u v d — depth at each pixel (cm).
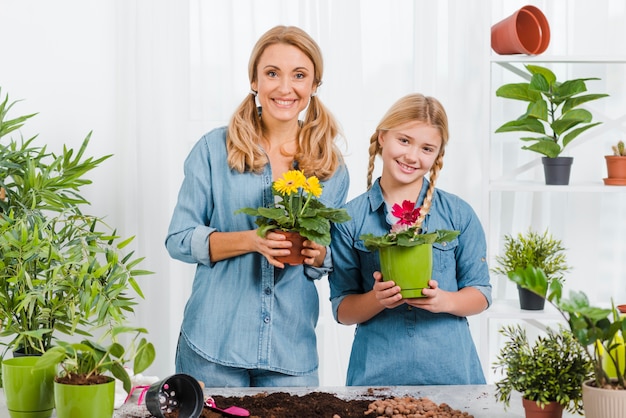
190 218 206
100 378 152
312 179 179
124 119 289
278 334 205
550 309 266
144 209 289
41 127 287
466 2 289
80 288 192
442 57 293
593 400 136
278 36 199
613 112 296
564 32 294
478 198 294
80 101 288
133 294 290
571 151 296
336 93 290
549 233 298
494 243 298
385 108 296
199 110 292
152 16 286
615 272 303
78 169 245
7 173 238
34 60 285
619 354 139
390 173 204
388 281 180
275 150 209
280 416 157
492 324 303
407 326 203
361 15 293
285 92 198
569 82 253
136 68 286
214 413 157
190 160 209
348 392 175
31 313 195
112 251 203
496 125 296
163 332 292
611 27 294
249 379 209
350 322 204
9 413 160
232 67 291
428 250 178
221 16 290
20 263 195
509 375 152
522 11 264
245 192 204
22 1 283
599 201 296
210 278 206
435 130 198
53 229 219
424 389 177
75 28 286
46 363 147
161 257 291
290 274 205
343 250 207
